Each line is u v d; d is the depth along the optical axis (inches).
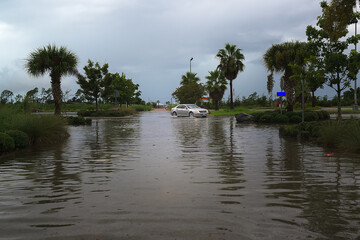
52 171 252.4
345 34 550.3
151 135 561.9
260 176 228.7
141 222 136.6
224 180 217.5
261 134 559.2
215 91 2076.8
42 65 927.7
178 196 177.8
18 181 218.1
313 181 211.2
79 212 151.2
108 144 434.0
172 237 120.2
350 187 194.1
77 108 2091.5
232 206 158.2
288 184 203.8
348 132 357.4
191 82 2394.2
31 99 668.1
